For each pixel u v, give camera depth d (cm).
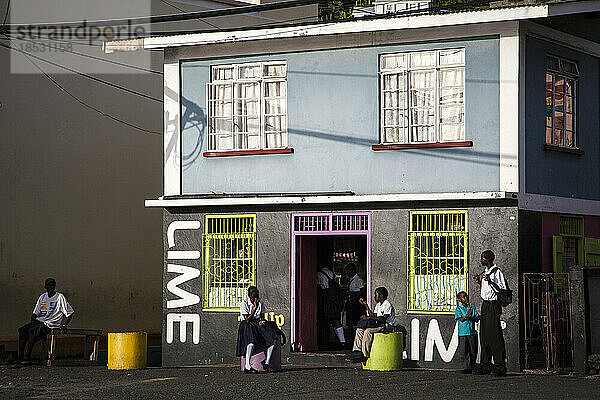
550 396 1827
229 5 3488
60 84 3219
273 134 2645
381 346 2322
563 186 2550
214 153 2683
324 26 2511
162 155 3462
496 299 2170
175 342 2686
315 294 2644
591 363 2180
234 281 2638
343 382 2069
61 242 3206
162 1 3344
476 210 2370
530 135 2419
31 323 2617
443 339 2383
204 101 2711
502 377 2158
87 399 1817
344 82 2550
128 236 3366
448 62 2445
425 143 2447
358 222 2505
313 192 2572
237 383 2055
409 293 2428
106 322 3291
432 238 2419
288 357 2550
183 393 1894
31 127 3155
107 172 3322
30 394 1889
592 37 2684
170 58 2750
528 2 2466
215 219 2667
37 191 3159
